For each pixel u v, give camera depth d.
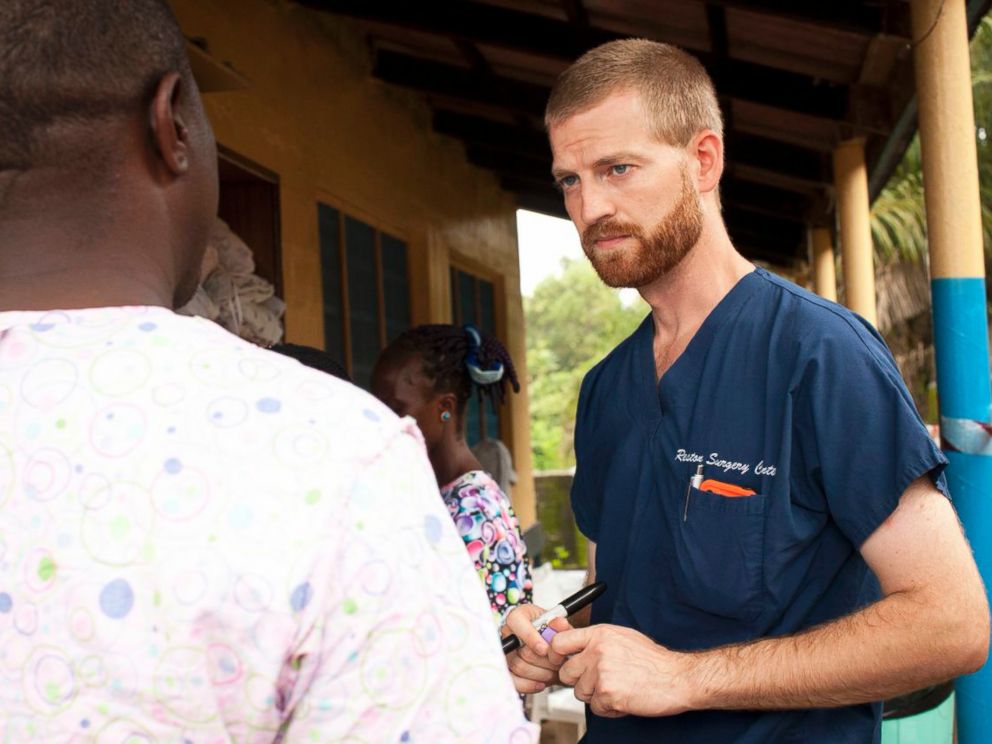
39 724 0.68
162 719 0.67
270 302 4.00
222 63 2.84
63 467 0.71
